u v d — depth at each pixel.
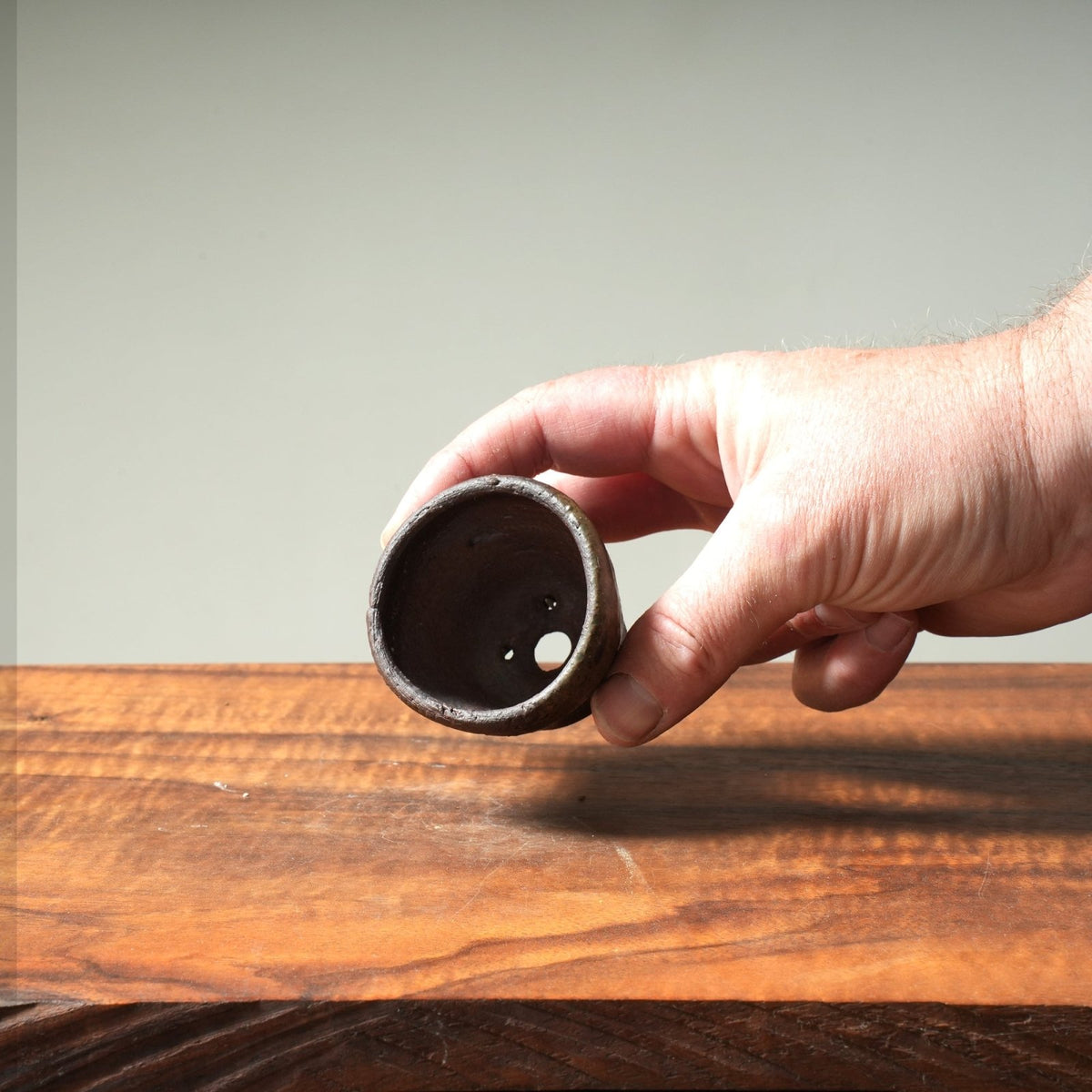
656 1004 0.58
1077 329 0.64
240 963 0.59
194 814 0.65
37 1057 0.58
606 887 0.62
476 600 0.67
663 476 0.72
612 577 0.63
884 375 0.65
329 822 0.65
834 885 0.61
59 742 0.70
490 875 0.62
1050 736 0.69
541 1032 0.58
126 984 0.58
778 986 0.58
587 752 0.69
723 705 0.72
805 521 0.64
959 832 0.64
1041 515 0.64
